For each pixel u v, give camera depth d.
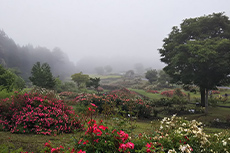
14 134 5.25
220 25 15.87
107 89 46.78
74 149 2.73
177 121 4.59
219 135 4.30
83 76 43.56
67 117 6.38
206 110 13.96
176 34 17.17
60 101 7.51
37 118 5.98
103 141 2.86
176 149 3.35
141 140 3.25
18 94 7.15
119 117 3.86
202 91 17.84
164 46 18.31
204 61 11.66
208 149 3.53
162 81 48.62
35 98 6.78
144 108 11.80
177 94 26.86
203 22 15.72
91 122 2.88
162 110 15.05
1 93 9.76
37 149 3.98
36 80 19.47
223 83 15.34
